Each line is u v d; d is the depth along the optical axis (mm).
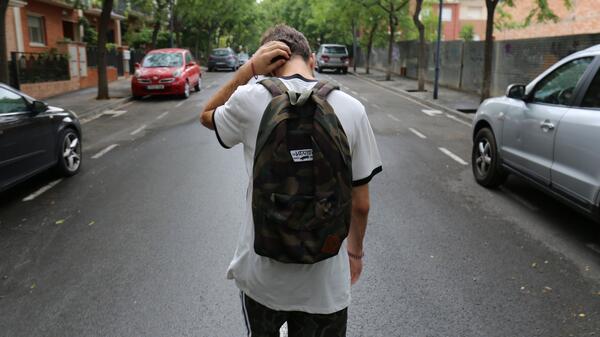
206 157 8945
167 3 30234
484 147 7090
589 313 3707
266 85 1848
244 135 1895
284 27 2115
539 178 5660
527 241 5082
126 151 9609
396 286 4090
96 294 3973
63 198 6582
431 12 28938
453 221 5648
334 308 1932
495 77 19234
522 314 3686
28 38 22094
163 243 4984
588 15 25359
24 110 6676
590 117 4840
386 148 9859
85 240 5094
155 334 3418
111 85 23875
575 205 5051
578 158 4938
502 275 4309
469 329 3486
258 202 1693
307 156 1687
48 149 7125
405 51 32781
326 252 1704
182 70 18984
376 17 30688
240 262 1979
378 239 5086
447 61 24344
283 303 1906
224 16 50250
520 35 29391
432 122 13617
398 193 6738
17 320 3617
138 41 38469
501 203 6340
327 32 50125
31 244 5008
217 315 3646
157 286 4086
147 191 6844
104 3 17328
